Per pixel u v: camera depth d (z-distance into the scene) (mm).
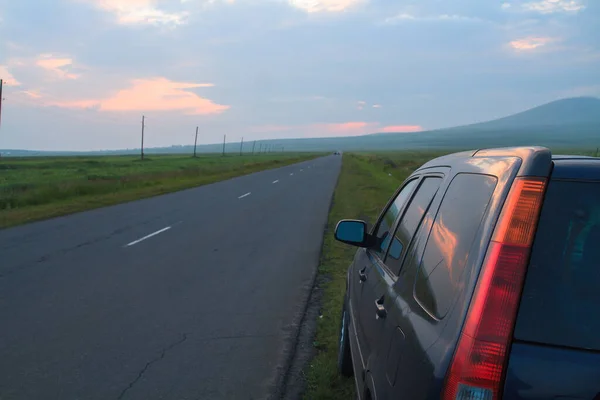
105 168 63656
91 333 5719
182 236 12141
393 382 2334
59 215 15633
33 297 7027
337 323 6168
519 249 1821
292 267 9109
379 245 4062
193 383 4570
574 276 1805
